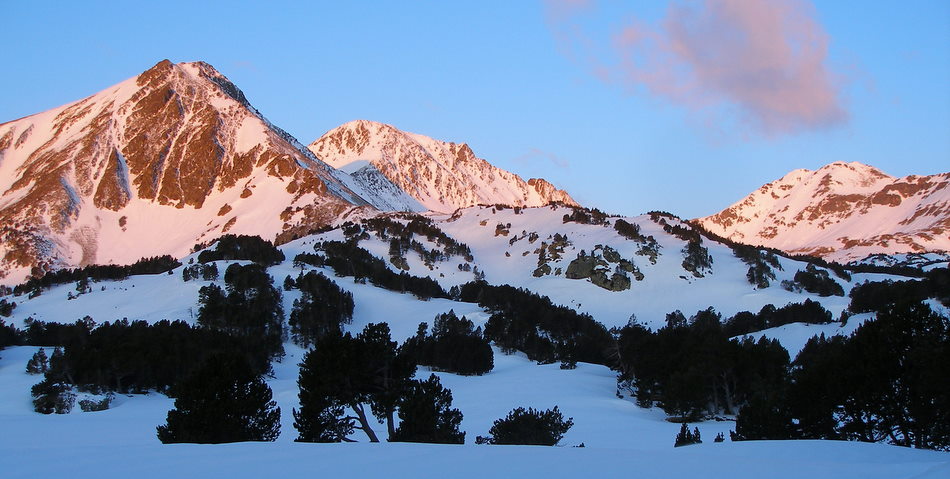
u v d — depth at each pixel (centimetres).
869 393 4041
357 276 18475
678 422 6869
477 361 10888
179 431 3688
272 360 12081
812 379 4388
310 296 15100
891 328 4156
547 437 4250
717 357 7019
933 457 2836
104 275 19275
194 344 9931
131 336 10094
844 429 4206
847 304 15675
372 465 2245
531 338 13112
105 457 2533
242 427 3750
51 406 8019
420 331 13425
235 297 13750
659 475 2059
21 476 2192
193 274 16712
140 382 9288
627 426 6072
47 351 11369
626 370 9444
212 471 2188
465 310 16312
